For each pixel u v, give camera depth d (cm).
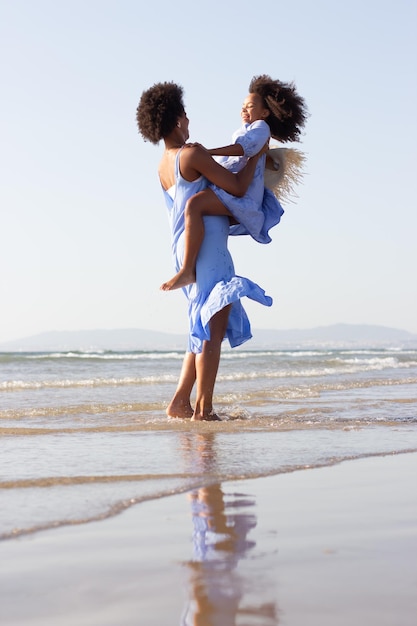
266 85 573
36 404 687
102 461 341
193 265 532
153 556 182
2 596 152
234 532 206
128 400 740
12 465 331
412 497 258
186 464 332
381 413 577
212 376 528
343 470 319
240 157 555
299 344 9494
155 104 555
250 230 555
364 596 150
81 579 163
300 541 196
